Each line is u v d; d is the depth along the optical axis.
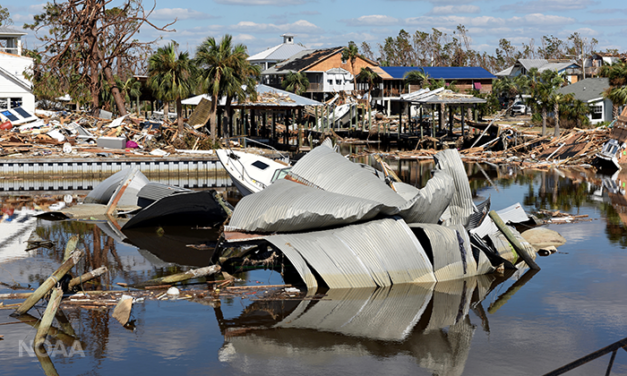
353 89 109.56
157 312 15.55
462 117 72.50
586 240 24.34
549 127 78.69
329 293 17.06
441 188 19.23
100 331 14.19
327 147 21.58
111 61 66.88
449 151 21.23
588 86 82.50
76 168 47.12
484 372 12.11
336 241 17.92
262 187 31.64
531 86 96.88
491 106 98.44
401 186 22.44
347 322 14.87
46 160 46.50
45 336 13.59
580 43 160.50
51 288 15.79
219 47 53.59
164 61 53.91
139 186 30.89
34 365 12.34
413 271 18.14
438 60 179.00
